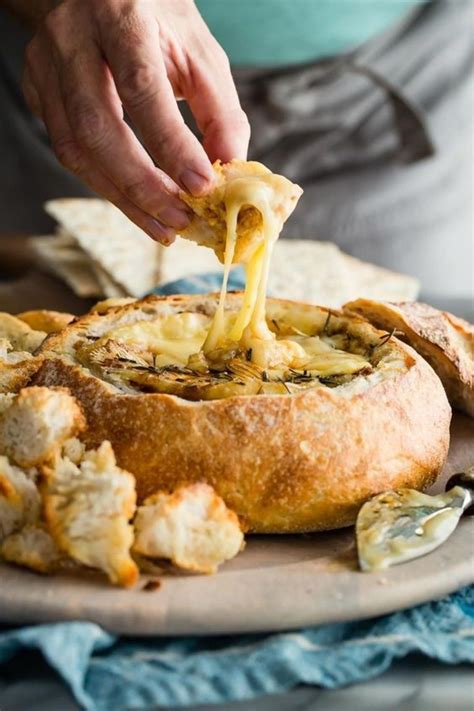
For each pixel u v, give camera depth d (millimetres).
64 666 459
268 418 547
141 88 604
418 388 599
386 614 518
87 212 1058
